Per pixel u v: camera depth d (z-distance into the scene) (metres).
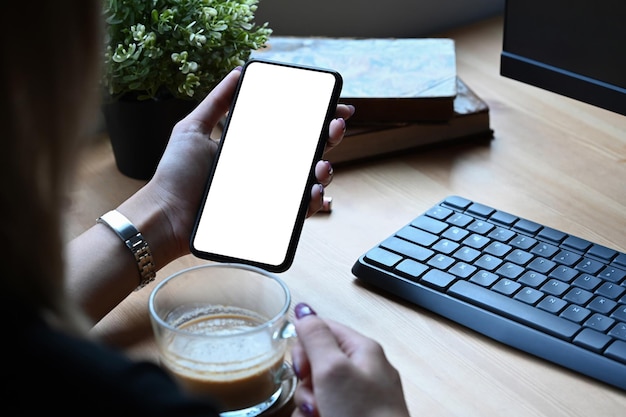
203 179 0.82
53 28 0.40
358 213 0.92
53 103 0.41
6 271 0.42
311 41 1.16
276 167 0.78
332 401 0.55
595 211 0.91
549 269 0.77
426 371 0.69
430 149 1.05
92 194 0.95
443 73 1.07
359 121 1.02
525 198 0.94
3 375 0.41
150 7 0.91
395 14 1.40
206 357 0.62
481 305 0.74
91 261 0.75
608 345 0.69
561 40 0.90
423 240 0.82
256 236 0.76
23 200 0.41
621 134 1.08
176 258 0.81
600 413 0.65
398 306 0.77
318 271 0.82
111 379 0.41
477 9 1.46
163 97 0.95
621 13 0.84
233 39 0.94
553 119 1.12
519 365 0.70
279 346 0.64
